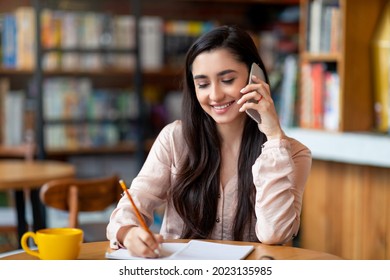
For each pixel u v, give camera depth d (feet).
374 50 12.69
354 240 12.63
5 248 14.15
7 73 17.54
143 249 6.18
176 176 7.54
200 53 7.14
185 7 19.13
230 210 7.47
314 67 13.60
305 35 13.97
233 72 7.08
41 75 16.24
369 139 11.64
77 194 10.83
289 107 14.24
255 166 7.00
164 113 18.34
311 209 13.80
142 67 17.72
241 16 19.36
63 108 17.02
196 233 7.47
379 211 12.00
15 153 15.81
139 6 17.28
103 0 18.35
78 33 16.94
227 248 6.47
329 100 13.21
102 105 17.39
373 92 12.82
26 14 16.55
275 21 19.20
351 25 12.63
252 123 7.47
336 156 12.44
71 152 17.17
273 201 6.89
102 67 17.29
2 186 12.11
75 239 6.24
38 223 13.76
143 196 7.42
